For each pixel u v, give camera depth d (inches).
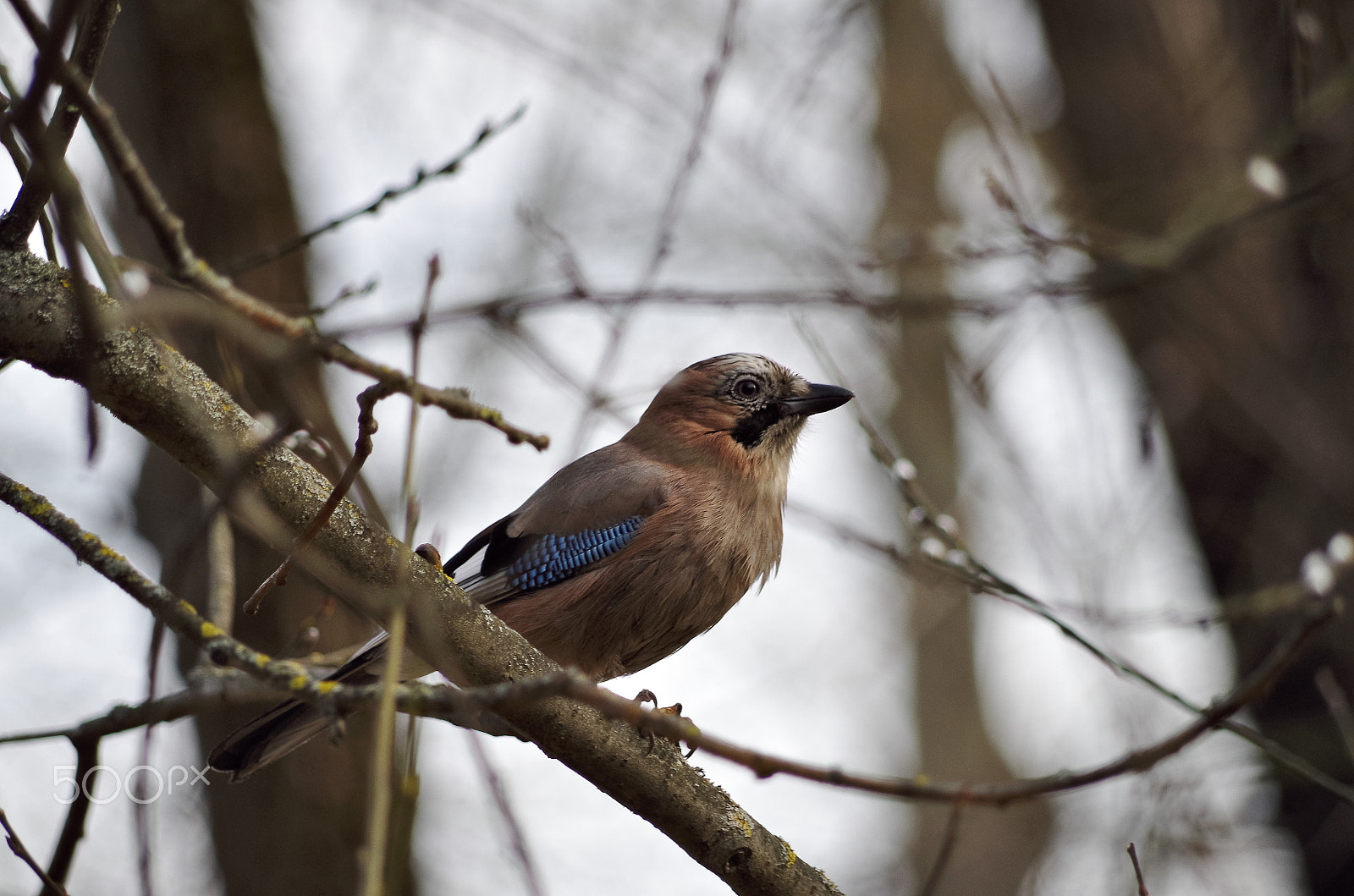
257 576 394.3
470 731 243.8
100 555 204.4
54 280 208.1
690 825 247.1
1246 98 501.7
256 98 431.2
